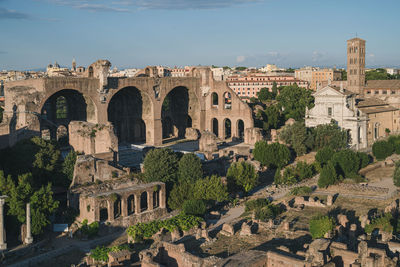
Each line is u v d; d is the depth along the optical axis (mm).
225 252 60938
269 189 96438
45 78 119312
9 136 108250
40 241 73875
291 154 121000
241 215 79375
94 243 73312
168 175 91625
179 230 71312
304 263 49750
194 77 156250
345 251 53531
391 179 97000
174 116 165500
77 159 90250
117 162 103438
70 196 84625
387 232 60562
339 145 120875
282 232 66938
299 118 183375
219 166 109500
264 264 52125
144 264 57062
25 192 76312
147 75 148875
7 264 66812
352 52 160125
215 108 158000
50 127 121062
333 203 80562
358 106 138375
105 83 130625
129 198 89438
